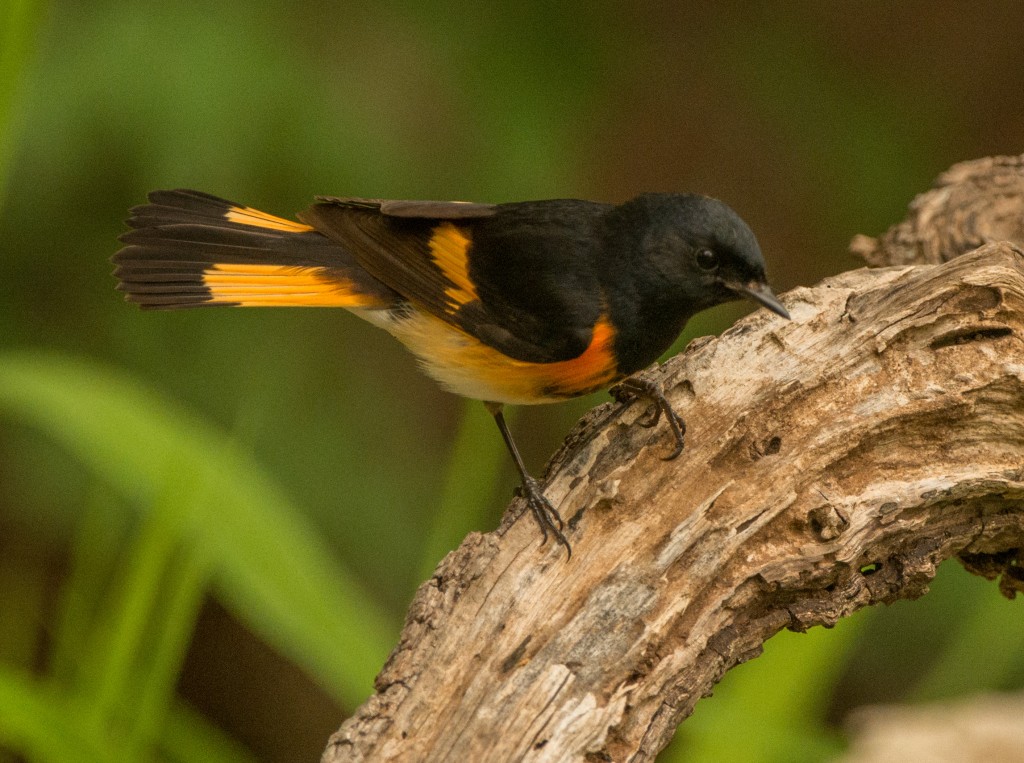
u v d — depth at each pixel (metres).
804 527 6.34
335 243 7.99
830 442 6.45
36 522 11.31
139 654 7.91
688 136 14.79
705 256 7.32
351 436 11.49
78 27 10.55
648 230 7.39
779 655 7.56
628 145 14.85
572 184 11.66
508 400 7.90
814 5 14.42
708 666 6.11
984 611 9.27
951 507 6.57
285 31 10.89
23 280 11.16
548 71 11.73
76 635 7.94
